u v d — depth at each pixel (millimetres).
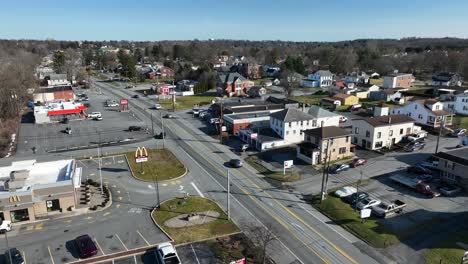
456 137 83125
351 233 44156
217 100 128125
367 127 75188
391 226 45344
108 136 85500
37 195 47438
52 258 38938
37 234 43688
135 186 57594
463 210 49406
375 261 38469
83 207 50094
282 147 76562
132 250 40219
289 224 46125
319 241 42312
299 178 60781
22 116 105938
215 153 73750
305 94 144875
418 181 57688
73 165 53906
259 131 81438
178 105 122938
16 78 127562
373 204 49906
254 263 38156
